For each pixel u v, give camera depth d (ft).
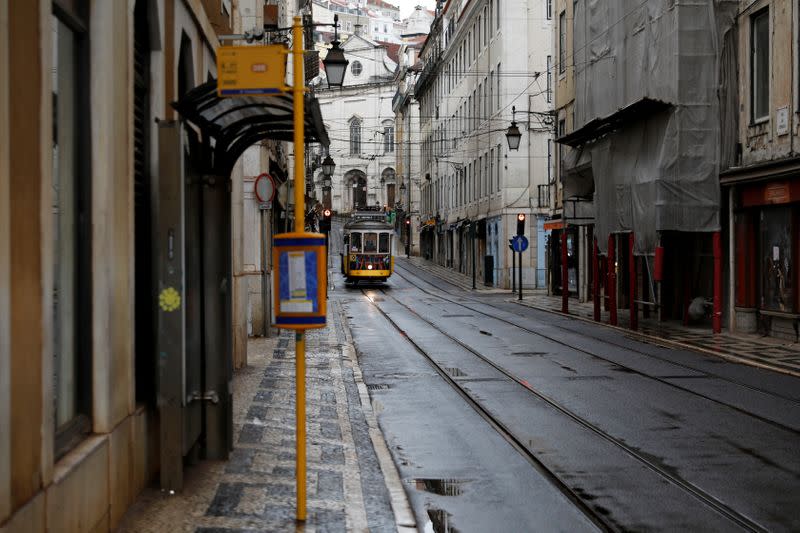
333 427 32.48
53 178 17.19
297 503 20.93
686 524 21.11
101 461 18.52
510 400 39.37
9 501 13.23
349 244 162.81
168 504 21.79
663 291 84.43
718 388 42.42
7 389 13.17
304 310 20.47
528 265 152.66
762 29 66.59
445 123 230.48
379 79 360.07
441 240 239.09
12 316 13.55
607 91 86.58
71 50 18.58
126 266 21.33
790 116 61.52
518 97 152.25
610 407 37.35
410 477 25.98
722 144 70.33
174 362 22.86
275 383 43.11
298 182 20.52
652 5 74.43
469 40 193.57
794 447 29.50
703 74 69.87
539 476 26.04
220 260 26.61
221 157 27.20
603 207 83.82
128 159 21.63
